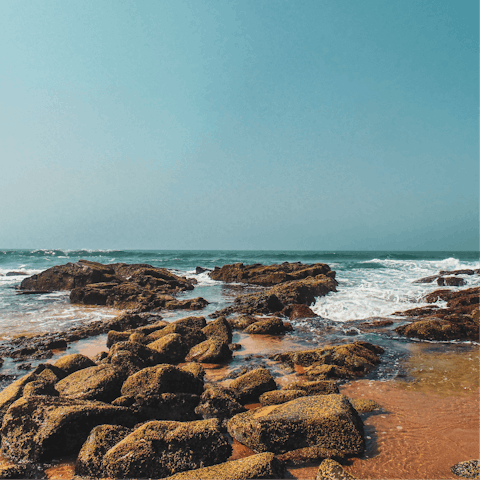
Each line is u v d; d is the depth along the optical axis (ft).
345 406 18.15
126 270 93.66
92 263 86.38
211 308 56.90
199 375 26.02
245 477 14.20
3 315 51.13
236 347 34.47
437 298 55.36
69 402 19.39
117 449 15.58
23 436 17.17
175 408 20.75
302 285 58.23
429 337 37.01
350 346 30.42
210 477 14.17
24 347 33.53
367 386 24.58
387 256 229.66
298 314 48.70
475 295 50.08
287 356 30.81
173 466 15.42
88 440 16.60
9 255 198.90
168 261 176.24
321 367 27.04
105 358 28.71
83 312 53.88
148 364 28.35
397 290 67.05
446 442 17.34
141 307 54.95
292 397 21.38
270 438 17.11
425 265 131.03
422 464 15.70
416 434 18.15
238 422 18.38
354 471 15.38
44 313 52.85
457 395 22.72
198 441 16.21
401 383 25.04
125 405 20.67
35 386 21.33
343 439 16.76
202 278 103.60
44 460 16.69
